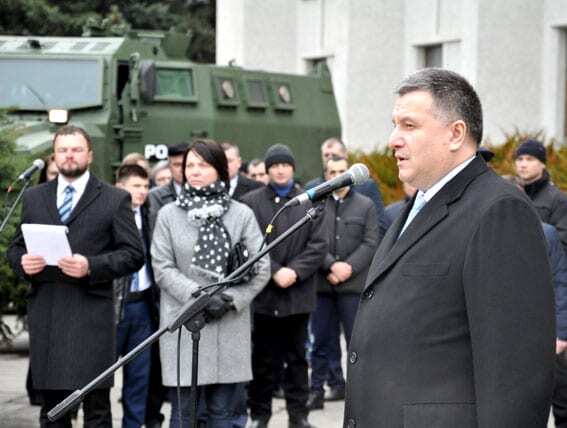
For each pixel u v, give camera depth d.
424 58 29.95
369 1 30.02
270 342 11.58
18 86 18.53
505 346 4.93
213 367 9.30
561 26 26.61
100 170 17.95
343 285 12.80
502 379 4.92
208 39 42.12
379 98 30.14
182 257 9.41
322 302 12.95
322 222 11.52
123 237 9.36
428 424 5.07
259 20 32.91
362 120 30.05
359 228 12.88
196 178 9.49
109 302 9.39
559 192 11.55
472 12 26.75
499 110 26.77
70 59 18.50
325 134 23.05
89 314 9.28
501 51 26.75
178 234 9.43
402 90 5.32
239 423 11.09
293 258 11.48
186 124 19.11
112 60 18.50
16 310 14.99
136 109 18.55
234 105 20.11
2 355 16.61
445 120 5.26
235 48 33.06
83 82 18.39
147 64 18.36
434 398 5.09
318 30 32.06
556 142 23.92
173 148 12.47
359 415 5.32
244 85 20.59
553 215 11.47
